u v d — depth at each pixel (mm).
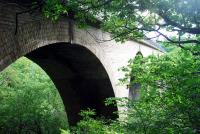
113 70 15664
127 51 17578
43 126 23047
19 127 22562
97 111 16656
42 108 23031
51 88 23969
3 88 23750
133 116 7059
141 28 6391
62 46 12062
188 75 6305
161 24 6203
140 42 19375
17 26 7789
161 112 6770
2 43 7324
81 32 11914
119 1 5910
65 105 17438
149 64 7352
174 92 6496
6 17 7434
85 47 12375
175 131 6047
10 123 22406
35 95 22859
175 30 6129
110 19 6566
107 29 6906
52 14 5969
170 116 6426
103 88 15922
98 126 8648
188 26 5871
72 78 16094
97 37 13500
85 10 6102
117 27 6688
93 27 13055
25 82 23438
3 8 7336
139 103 7199
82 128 10625
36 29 8664
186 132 5855
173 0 5594
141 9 5926
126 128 6949
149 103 7102
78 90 16531
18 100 22469
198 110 6207
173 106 6695
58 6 5719
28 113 22172
